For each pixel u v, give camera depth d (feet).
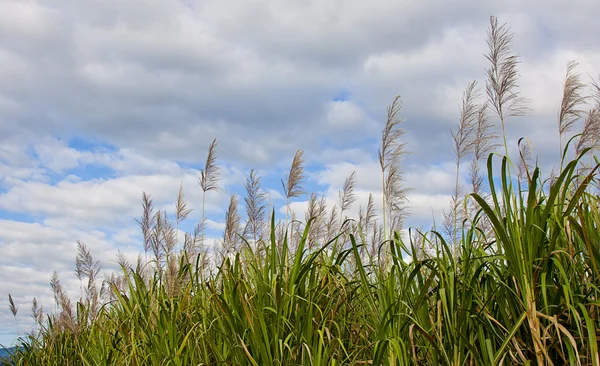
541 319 11.99
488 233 14.85
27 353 28.84
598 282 12.01
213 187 26.53
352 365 14.06
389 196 20.86
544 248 11.92
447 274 13.17
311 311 14.51
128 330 21.52
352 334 15.89
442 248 14.21
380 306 14.55
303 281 15.58
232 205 24.34
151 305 20.49
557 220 11.10
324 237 23.72
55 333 28.48
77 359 25.80
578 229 11.29
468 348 12.46
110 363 22.17
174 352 17.65
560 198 13.28
